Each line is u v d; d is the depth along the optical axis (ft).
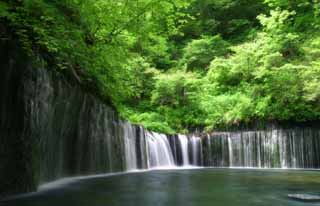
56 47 30.53
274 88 69.62
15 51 26.86
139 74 82.48
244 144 69.36
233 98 78.69
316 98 64.39
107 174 47.42
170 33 48.21
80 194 29.01
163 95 82.43
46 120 31.86
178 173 51.72
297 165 64.44
